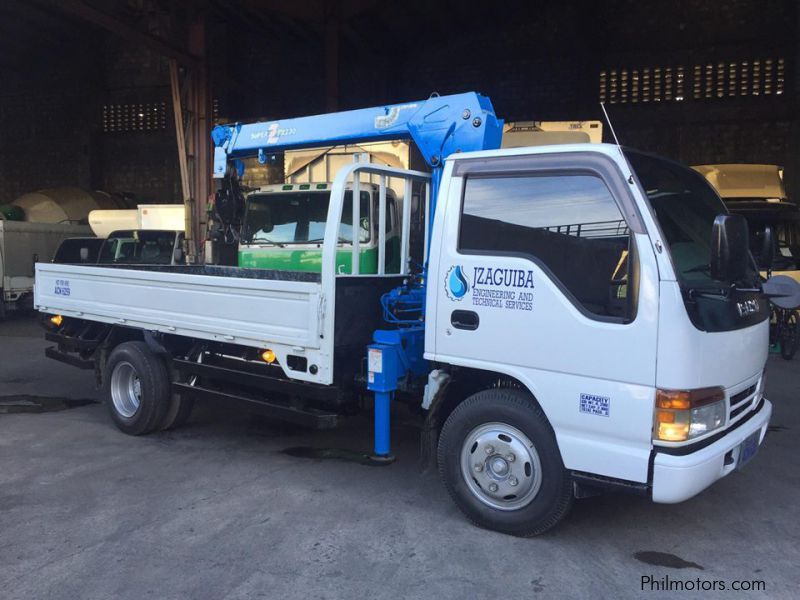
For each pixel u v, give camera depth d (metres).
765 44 15.93
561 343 3.47
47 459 5.22
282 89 20.14
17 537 3.80
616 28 17.12
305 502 4.34
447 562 3.52
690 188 3.96
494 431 3.80
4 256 14.82
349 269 6.73
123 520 4.04
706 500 4.42
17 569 3.44
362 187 6.90
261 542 3.75
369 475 4.87
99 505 4.28
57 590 3.24
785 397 7.53
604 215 3.40
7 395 7.61
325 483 4.70
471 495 3.90
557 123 9.00
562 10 17.50
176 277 5.29
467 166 3.89
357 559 3.55
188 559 3.55
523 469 3.69
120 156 22.91
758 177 12.17
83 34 22.19
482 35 18.30
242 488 4.59
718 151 16.50
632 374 3.27
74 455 5.33
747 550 3.70
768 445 5.71
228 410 6.88
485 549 3.67
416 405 4.88
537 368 3.57
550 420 3.54
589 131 8.95
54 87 23.03
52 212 18.38
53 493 4.48
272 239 8.40
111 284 5.97
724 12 16.27
